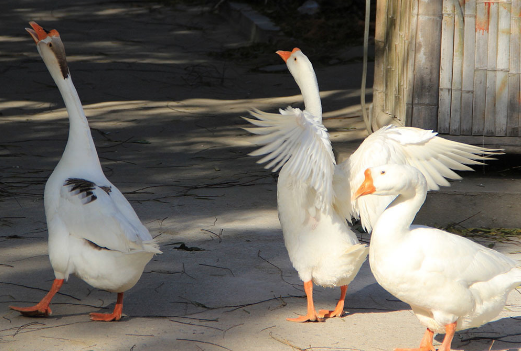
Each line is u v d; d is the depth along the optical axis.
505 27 6.25
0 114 9.16
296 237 5.22
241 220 6.16
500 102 6.29
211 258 5.71
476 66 6.29
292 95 10.60
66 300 5.34
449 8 6.26
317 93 5.48
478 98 6.30
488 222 6.12
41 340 5.03
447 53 6.29
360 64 12.59
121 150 7.70
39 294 5.37
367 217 5.28
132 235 5.02
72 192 5.15
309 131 4.99
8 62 12.46
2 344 4.99
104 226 5.05
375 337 5.11
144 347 5.00
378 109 7.23
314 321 5.21
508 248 5.85
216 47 14.79
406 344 5.07
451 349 5.05
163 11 19.34
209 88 11.16
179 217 6.18
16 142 7.86
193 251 5.78
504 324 5.22
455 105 6.32
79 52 13.77
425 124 6.34
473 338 5.13
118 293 5.18
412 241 4.89
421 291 4.89
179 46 14.84
